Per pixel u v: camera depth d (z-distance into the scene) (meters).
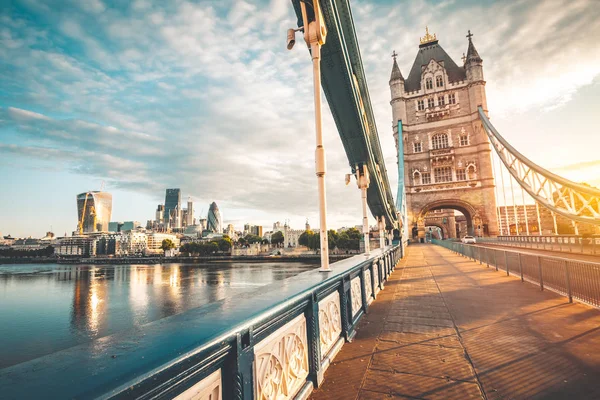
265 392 2.47
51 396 1.03
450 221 81.62
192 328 1.90
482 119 54.75
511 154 43.75
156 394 1.40
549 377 3.80
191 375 1.62
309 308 3.55
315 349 3.59
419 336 5.39
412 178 60.06
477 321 6.28
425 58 65.75
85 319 38.56
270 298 2.84
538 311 7.00
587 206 25.36
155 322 2.05
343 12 8.05
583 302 7.55
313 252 141.38
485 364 4.20
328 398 3.34
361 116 10.55
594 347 4.73
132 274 93.00
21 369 1.27
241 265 109.38
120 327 34.91
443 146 59.38
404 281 11.96
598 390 3.47
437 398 3.36
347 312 5.46
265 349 2.52
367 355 4.54
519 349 4.71
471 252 20.55
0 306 47.00
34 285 72.00
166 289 59.59
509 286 10.37
